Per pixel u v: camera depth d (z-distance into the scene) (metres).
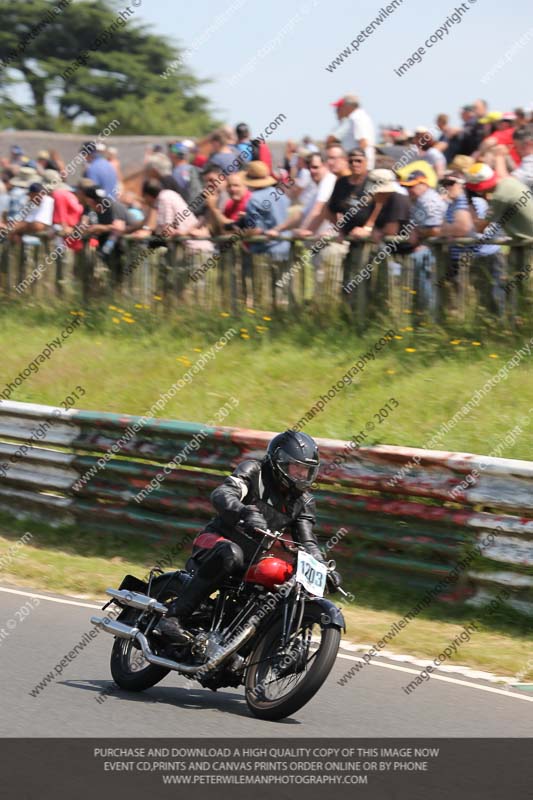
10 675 22.47
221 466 33.69
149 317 48.69
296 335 43.72
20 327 52.34
